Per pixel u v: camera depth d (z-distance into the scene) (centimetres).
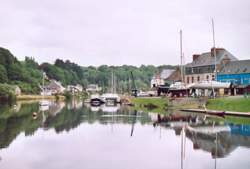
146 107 9869
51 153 3112
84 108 9962
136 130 4700
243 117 6300
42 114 7475
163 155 3078
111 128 4916
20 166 2642
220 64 11969
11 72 18862
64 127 5003
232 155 3075
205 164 2755
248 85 10281
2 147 3384
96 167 2644
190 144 3609
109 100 13825
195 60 13388
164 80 16388
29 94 18488
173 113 7488
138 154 3111
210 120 5872
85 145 3528
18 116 6862
